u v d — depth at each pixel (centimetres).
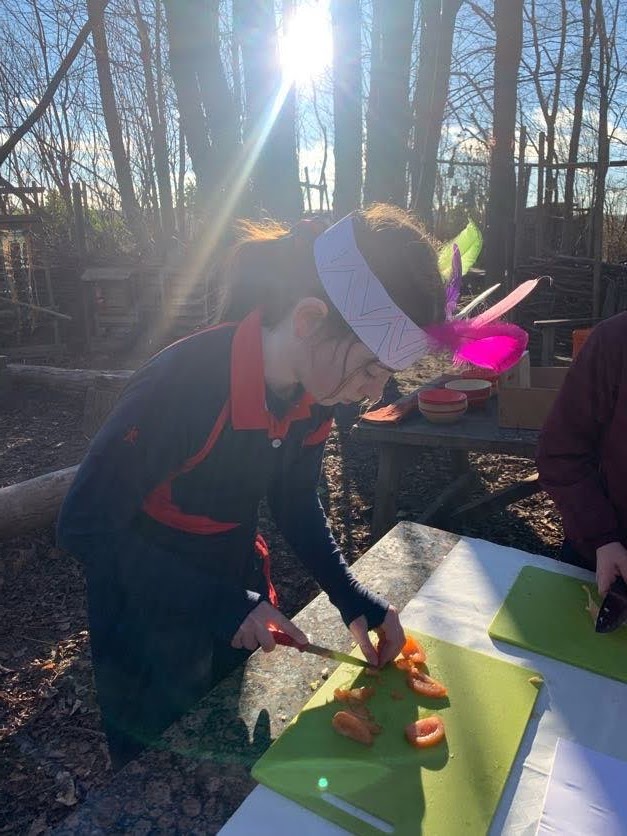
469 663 128
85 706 250
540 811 98
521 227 877
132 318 788
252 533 149
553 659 130
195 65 568
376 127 579
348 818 95
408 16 555
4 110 1254
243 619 120
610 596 142
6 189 839
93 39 1055
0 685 261
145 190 1347
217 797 103
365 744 108
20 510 345
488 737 110
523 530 374
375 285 108
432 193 782
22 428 545
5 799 212
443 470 452
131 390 119
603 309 777
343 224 113
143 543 123
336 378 116
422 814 96
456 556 167
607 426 162
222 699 122
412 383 628
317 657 133
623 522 168
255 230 138
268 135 560
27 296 807
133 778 106
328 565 142
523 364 329
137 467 116
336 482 432
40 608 310
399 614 144
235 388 118
